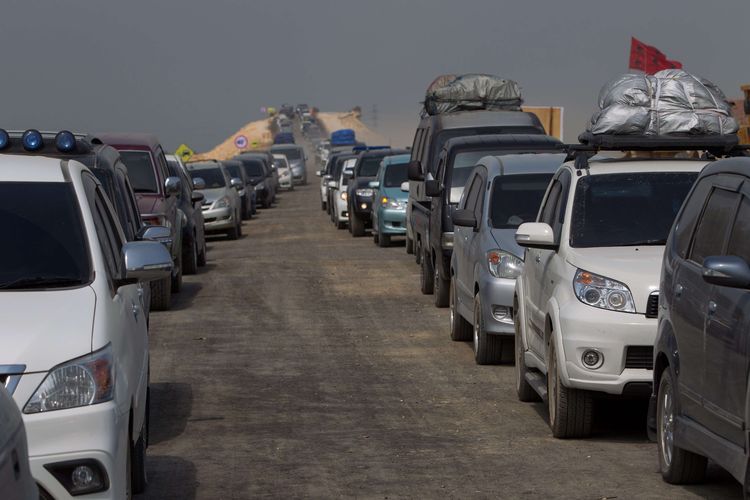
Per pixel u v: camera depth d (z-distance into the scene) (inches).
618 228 1042.1
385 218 2947.8
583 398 984.3
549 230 1050.1
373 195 3324.3
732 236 746.8
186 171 2482.8
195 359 1450.5
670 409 832.3
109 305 692.1
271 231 3759.8
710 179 825.5
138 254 743.7
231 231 3405.5
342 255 2797.7
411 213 2522.1
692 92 1120.8
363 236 3400.6
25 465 453.4
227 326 1722.4
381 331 1669.5
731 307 708.0
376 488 843.4
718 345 722.8
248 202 4451.3
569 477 864.9
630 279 958.4
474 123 2295.8
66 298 677.9
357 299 2015.3
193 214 2439.7
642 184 1079.6
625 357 950.4
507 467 903.1
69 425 623.8
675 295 817.5
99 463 628.1
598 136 1109.7
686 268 807.7
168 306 1894.7
